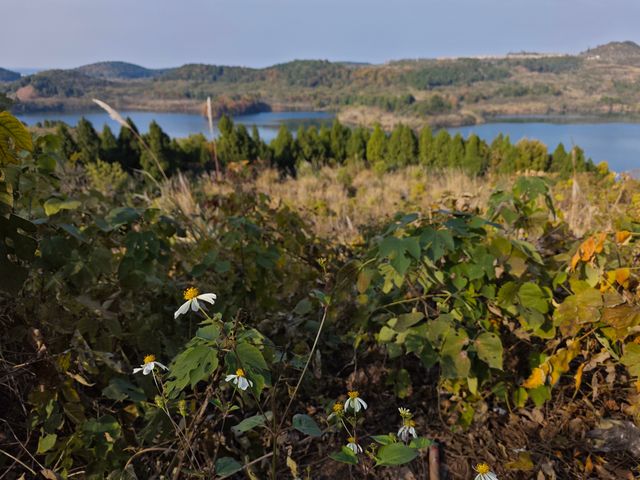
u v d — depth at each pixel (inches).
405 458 44.6
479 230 74.7
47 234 68.7
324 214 201.2
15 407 63.6
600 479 64.2
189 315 83.5
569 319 65.0
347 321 97.8
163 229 86.1
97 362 68.0
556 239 94.5
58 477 53.9
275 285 99.8
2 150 48.0
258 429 70.8
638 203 100.1
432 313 79.0
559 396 78.2
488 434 72.1
